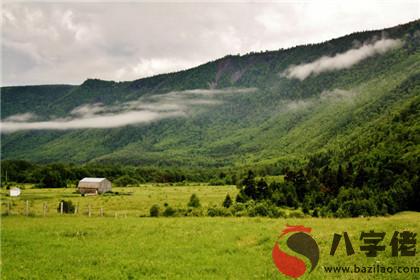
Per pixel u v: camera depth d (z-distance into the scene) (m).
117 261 27.56
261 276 23.89
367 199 83.56
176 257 28.66
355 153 197.88
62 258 28.59
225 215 71.38
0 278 23.94
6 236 37.34
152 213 71.38
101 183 151.25
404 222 42.62
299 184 111.44
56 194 138.62
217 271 25.12
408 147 144.38
